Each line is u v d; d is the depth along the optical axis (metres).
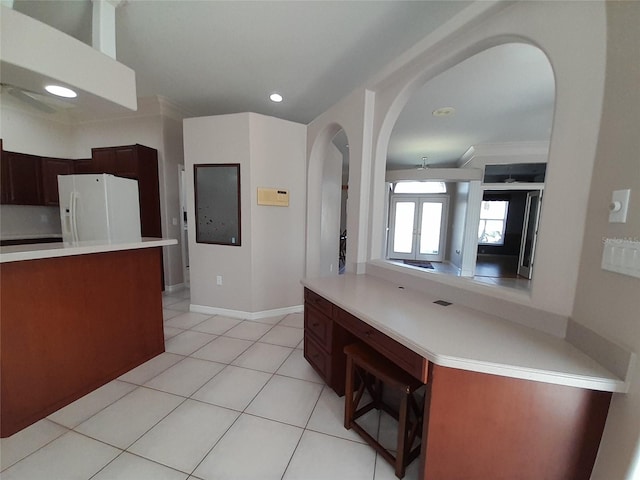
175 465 1.28
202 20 2.04
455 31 1.42
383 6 1.87
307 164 3.21
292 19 2.02
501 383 0.95
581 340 1.00
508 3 1.21
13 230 3.90
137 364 2.13
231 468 1.27
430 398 1.01
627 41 0.85
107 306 1.90
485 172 5.07
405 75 1.87
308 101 3.53
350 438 1.46
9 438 1.41
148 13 1.97
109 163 3.63
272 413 1.63
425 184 8.08
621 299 0.84
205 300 3.27
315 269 3.41
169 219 4.00
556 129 1.08
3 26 1.42
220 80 3.00
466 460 1.01
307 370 2.11
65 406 1.66
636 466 0.77
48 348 1.58
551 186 1.10
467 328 1.18
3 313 1.40
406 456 1.25
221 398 1.76
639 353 0.78
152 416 1.59
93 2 1.85
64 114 4.07
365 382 1.62
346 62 2.60
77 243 1.93
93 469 1.25
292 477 1.23
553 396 0.91
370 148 2.21
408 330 1.15
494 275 6.10
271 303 3.21
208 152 3.02
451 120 3.73
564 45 1.04
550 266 1.12
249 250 3.02
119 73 1.98
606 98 0.93
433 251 8.17
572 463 0.93
